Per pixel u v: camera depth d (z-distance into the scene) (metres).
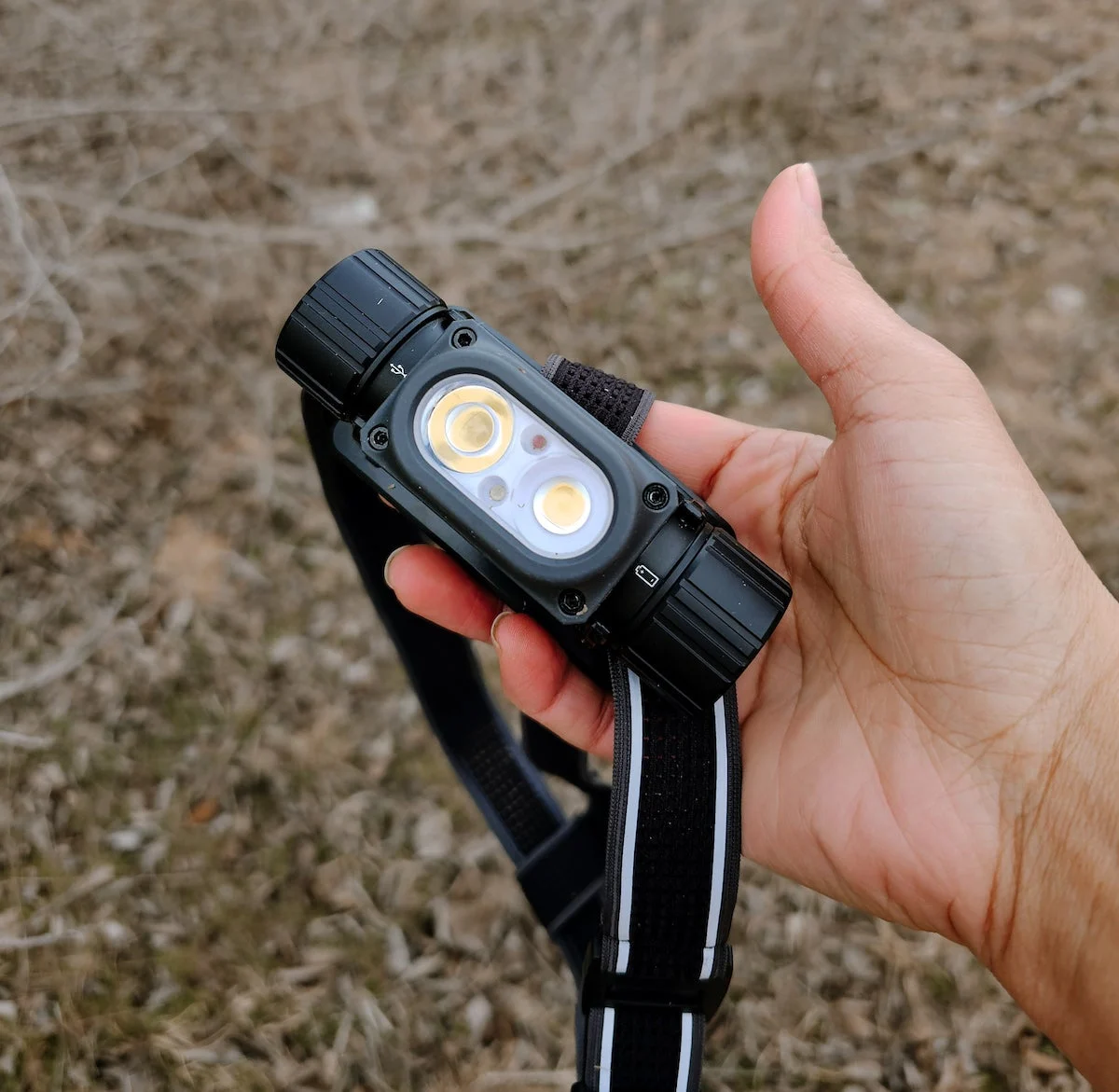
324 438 0.24
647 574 0.19
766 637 0.19
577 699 0.24
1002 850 0.21
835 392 0.22
